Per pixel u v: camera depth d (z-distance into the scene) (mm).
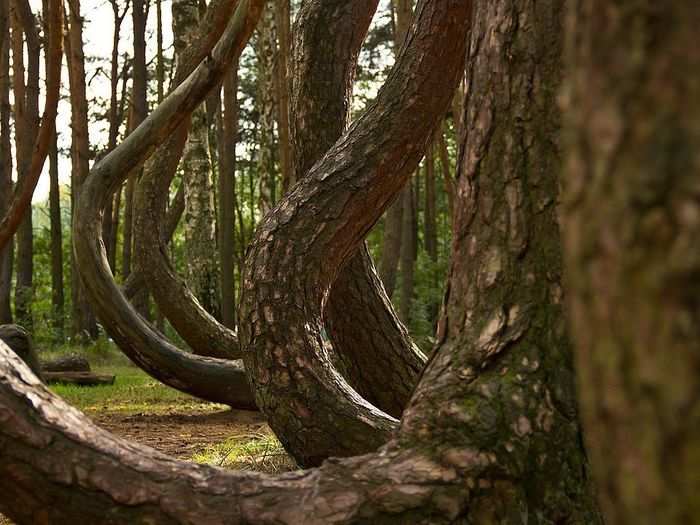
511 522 1790
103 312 6734
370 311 4863
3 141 16938
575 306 814
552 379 1893
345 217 3941
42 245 29438
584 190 796
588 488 1847
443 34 4020
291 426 3674
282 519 1797
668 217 733
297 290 3832
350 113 5156
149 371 6984
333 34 5020
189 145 13930
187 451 6355
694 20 737
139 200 8320
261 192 15945
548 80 1998
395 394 4953
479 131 2062
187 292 8336
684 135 732
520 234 1980
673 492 720
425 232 26219
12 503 1814
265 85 15984
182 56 6695
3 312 18172
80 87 18719
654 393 733
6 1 13609
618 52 774
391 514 1783
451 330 2033
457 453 1825
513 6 2047
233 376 7000
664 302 729
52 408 1861
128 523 1792
